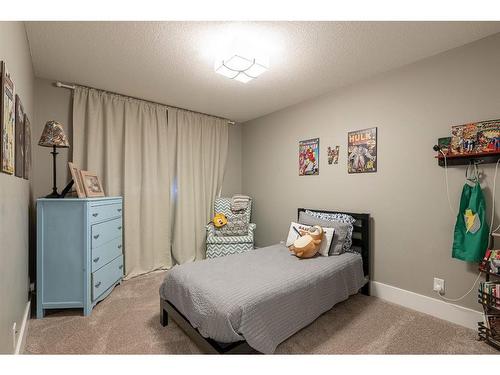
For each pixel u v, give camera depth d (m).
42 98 2.67
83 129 2.83
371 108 2.57
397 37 1.89
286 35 1.87
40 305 2.07
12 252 1.40
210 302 1.49
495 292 1.66
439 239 2.12
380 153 2.51
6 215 1.25
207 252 3.49
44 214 2.09
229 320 1.36
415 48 2.04
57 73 2.52
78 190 2.27
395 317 2.10
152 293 2.59
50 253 2.09
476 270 1.93
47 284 2.09
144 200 3.21
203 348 1.52
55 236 2.10
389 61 2.26
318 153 3.11
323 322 2.02
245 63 1.95
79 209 2.14
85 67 2.38
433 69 2.14
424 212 2.20
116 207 2.67
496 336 1.67
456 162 1.99
